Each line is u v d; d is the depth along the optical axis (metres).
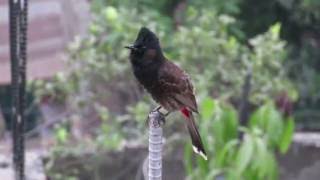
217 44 13.48
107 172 13.37
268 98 12.47
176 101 7.71
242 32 18.66
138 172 13.12
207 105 10.59
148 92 7.85
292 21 20.39
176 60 13.42
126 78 13.37
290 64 20.30
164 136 12.90
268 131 10.68
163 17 16.81
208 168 10.88
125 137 13.45
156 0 17.83
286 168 14.79
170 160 13.28
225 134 10.69
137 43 7.70
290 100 12.85
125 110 13.57
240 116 12.53
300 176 14.78
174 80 7.70
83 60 13.41
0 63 16.39
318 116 19.94
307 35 20.64
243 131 11.13
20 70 9.66
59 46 16.70
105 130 13.09
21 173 10.02
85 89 13.52
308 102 20.28
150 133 6.28
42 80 14.45
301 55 20.66
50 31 16.86
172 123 12.73
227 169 10.78
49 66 16.31
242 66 13.51
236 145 10.86
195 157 11.80
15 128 9.90
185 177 13.20
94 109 13.64
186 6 17.84
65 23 16.92
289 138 10.96
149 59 7.68
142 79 7.76
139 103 12.88
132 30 13.34
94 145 13.12
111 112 13.57
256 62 13.41
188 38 13.48
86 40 13.46
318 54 20.69
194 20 15.07
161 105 7.83
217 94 13.26
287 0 20.08
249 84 12.84
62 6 17.00
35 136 15.22
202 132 10.51
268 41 13.67
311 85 20.34
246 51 13.91
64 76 13.52
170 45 13.62
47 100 13.78
